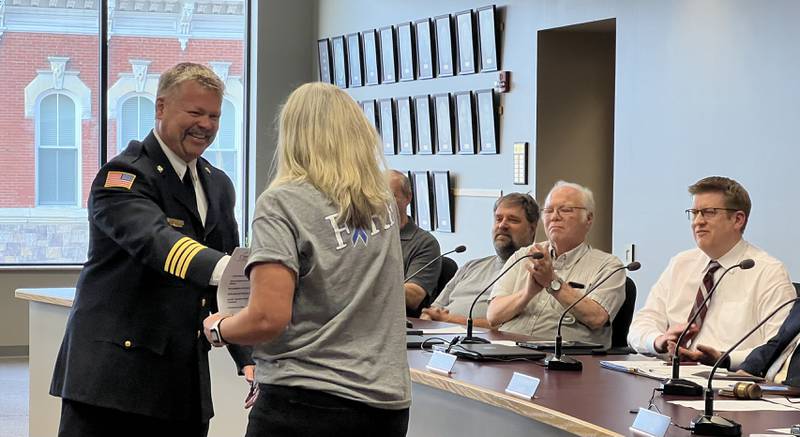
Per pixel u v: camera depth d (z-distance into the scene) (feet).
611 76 21.29
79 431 8.65
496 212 15.57
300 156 7.07
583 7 19.51
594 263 14.05
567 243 14.14
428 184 24.11
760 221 15.96
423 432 10.44
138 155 8.64
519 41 21.24
